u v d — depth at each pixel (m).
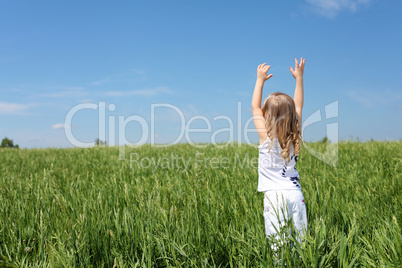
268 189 2.96
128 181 5.80
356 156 7.50
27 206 3.99
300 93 3.41
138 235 3.02
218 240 2.89
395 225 2.82
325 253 2.49
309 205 3.48
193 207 3.70
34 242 3.11
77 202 4.16
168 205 3.56
